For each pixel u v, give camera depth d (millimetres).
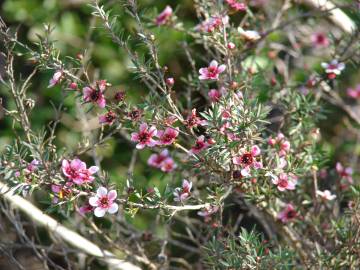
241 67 3271
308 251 3168
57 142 4328
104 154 4441
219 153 2500
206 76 2740
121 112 2629
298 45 4246
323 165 3559
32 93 4547
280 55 4562
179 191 2564
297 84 3514
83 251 3359
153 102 2598
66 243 3361
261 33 3537
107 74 4637
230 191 2797
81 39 4805
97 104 2586
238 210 3898
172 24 3373
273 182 2670
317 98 3449
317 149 3131
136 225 3998
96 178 2578
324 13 3393
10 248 3225
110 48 4754
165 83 2725
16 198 3338
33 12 4883
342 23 4074
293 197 3211
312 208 3326
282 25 3457
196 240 3297
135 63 2641
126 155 4492
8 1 4895
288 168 2658
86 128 3400
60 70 2592
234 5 2920
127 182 2539
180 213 3336
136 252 3332
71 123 4383
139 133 2568
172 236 4082
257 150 2545
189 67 4332
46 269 3191
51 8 4887
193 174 3018
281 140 2836
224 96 2617
